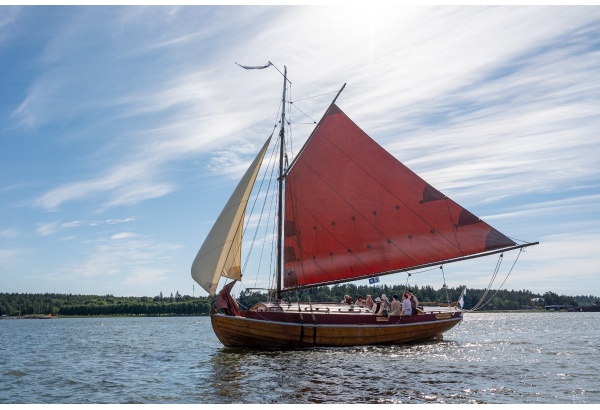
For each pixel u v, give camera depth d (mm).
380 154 35188
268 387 20453
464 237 34312
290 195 35812
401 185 35094
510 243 33562
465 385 20562
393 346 33000
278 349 30750
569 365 26188
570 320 111938
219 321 30422
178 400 19328
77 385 23609
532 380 21703
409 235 35000
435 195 34656
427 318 35125
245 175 32156
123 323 131000
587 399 18281
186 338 55219
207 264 31359
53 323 145000
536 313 199000
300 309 31641
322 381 21375
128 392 21281
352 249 35219
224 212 31781
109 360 33250
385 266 35156
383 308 33188
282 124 36062
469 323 96000
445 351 31359
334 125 35625
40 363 32781
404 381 21281
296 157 35906
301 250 35469
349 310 33031
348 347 31750
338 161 35594
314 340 31000
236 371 23953
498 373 23344
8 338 64812
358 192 35375
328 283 35125
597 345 38094
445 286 36375
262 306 30672
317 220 35531
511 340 43469
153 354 35938
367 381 21297
